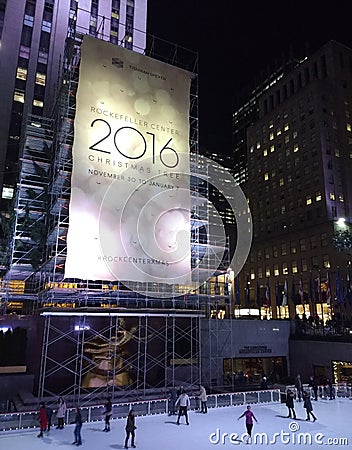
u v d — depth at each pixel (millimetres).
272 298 79375
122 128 29250
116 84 29938
